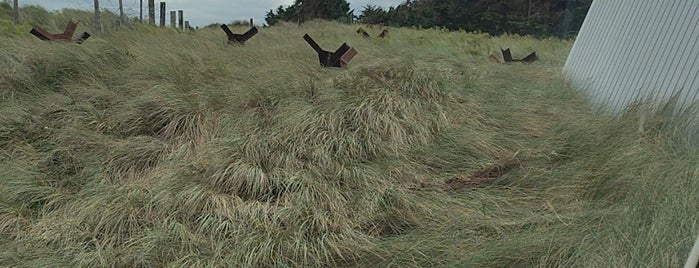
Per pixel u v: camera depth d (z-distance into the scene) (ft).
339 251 10.70
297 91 18.42
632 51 19.33
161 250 10.73
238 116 16.94
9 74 19.56
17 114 17.25
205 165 14.05
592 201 11.52
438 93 18.65
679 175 10.12
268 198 12.98
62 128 16.76
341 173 13.83
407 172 14.26
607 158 12.89
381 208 12.23
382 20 114.32
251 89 18.53
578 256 8.74
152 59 22.43
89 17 45.60
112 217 11.86
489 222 11.16
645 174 11.10
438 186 13.55
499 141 16.08
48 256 10.92
